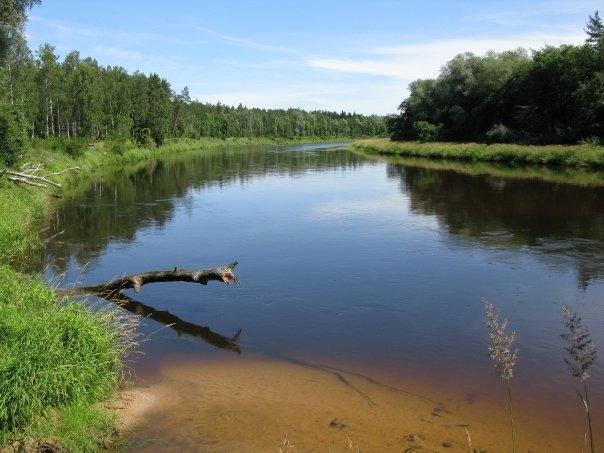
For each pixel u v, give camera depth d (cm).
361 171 4375
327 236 1891
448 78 6806
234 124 13175
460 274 1397
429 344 977
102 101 6588
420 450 640
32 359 688
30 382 658
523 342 970
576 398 770
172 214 2425
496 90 6041
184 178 4078
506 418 717
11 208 1936
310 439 669
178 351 966
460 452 635
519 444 653
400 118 7975
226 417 725
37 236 1827
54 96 5784
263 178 3975
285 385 825
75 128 6300
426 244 1725
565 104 5081
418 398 777
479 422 707
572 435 673
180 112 10194
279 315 1143
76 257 1666
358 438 670
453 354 931
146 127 8081
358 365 895
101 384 748
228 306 1205
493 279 1348
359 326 1070
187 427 700
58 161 3841
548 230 1875
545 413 729
